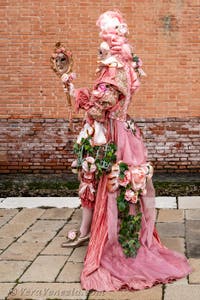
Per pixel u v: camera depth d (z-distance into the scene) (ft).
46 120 28.35
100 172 14.32
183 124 28.07
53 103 28.27
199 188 24.45
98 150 14.37
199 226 18.26
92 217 16.02
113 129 14.49
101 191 14.47
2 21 27.84
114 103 14.03
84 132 14.73
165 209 20.62
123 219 14.17
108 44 14.40
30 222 19.33
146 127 28.17
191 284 13.35
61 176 27.89
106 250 14.11
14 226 18.84
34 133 28.48
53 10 27.68
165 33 27.53
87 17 27.66
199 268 14.39
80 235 16.35
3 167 28.71
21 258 15.51
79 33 27.76
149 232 14.75
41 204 21.93
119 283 13.23
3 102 28.35
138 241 14.26
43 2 27.63
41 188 25.11
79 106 15.08
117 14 14.74
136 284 13.20
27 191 24.52
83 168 14.57
